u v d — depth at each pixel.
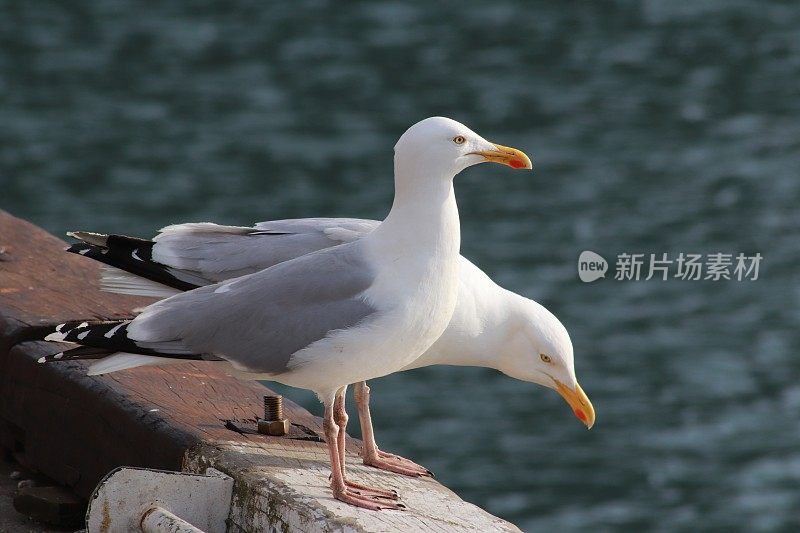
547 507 14.12
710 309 18.47
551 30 32.56
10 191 22.33
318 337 6.25
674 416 15.91
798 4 34.47
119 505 6.09
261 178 23.45
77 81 28.12
